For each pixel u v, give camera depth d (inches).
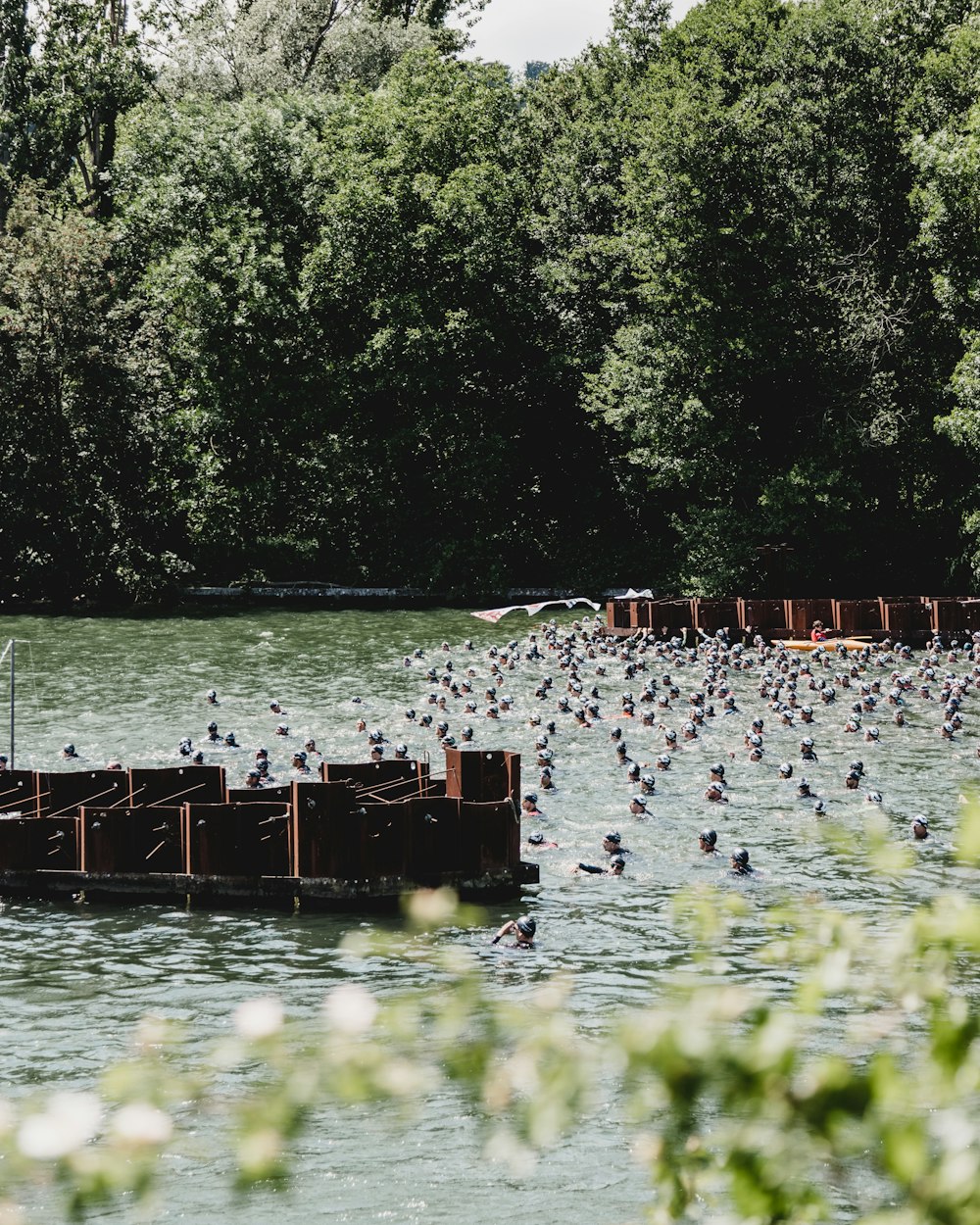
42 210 3516.2
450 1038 171.6
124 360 3171.8
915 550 3166.8
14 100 3764.8
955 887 1208.2
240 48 4094.5
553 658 2484.0
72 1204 150.4
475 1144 754.2
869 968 177.9
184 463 3329.2
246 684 2245.3
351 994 167.2
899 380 3070.9
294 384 3398.1
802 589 3176.7
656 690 2165.4
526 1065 164.1
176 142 3449.8
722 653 2506.2
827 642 2691.9
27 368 3132.4
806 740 1711.4
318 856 1175.6
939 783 1593.3
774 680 2164.1
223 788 1358.3
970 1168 145.6
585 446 3646.7
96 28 3944.4
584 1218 673.6
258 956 1054.4
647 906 1171.3
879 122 3024.1
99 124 4101.9
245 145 3427.7
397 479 3535.9
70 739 1828.2
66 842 1220.5
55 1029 911.7
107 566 3225.9
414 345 3329.2
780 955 186.9
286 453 3494.1
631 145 3462.1
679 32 3309.5
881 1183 648.4
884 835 209.0
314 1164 732.7
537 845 1346.0
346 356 3472.0
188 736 1855.3
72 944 1089.4
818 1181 646.5
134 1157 154.6
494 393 3565.5
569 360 3383.4
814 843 1354.6
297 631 2866.6
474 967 180.7
